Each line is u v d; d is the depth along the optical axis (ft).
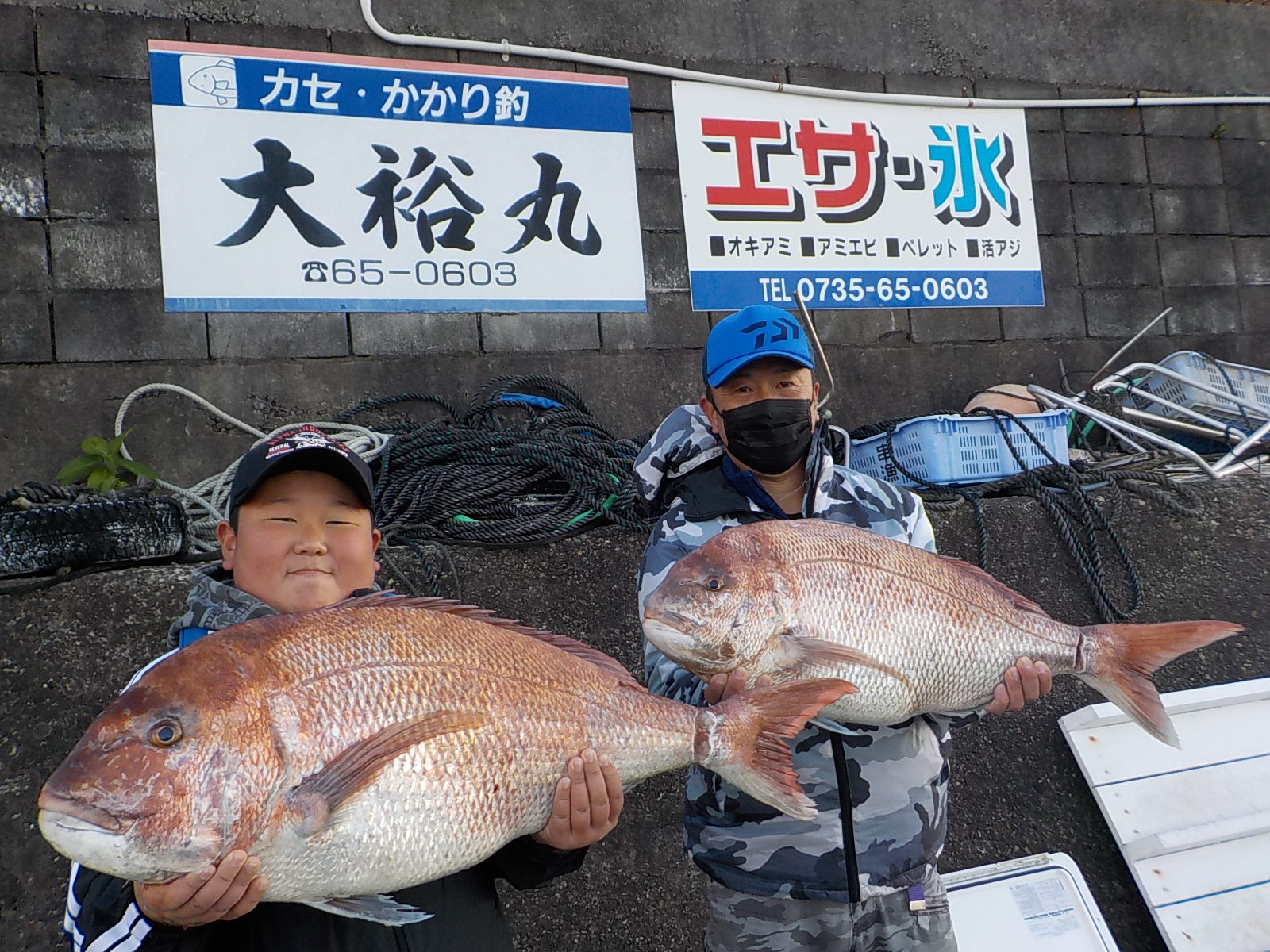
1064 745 13.19
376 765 5.19
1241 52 19.74
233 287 13.60
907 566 7.65
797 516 9.05
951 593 7.70
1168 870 12.32
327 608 5.73
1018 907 11.73
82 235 13.05
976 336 17.47
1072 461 15.15
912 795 8.07
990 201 17.74
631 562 12.33
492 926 6.25
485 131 14.92
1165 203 18.92
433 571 11.35
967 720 8.30
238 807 4.86
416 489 12.10
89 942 5.32
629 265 15.57
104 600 10.09
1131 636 8.19
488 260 14.83
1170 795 12.72
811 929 7.85
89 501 10.37
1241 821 12.57
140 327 13.20
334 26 14.29
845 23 17.17
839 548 7.54
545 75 15.29
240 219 13.69
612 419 15.34
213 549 11.24
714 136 16.21
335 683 5.31
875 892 7.81
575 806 5.86
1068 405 16.07
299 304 13.87
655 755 6.33
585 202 15.38
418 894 5.94
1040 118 18.25
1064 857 12.29
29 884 9.36
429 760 5.41
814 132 16.76
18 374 12.66
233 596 6.23
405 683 5.50
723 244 16.11
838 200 16.81
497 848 5.72
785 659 7.16
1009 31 18.19
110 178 13.20
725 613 7.12
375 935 5.73
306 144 14.02
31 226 12.85
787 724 6.71
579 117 15.44
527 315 15.03
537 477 12.76
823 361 13.20
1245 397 17.16
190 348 13.39
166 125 13.44
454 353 14.61
